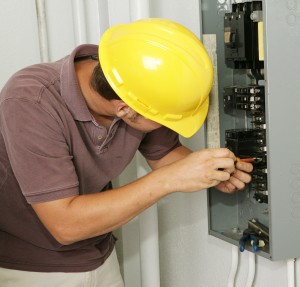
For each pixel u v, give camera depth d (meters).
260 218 1.34
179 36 1.09
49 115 1.11
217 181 1.10
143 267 1.71
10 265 1.33
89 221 1.09
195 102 1.11
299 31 1.13
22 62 1.87
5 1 1.82
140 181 1.12
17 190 1.24
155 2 1.73
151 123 1.17
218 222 1.45
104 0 1.87
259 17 1.18
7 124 1.10
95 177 1.29
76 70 1.22
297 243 1.19
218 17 1.38
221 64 1.38
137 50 1.08
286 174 1.16
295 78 1.14
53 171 1.09
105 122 1.26
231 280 1.49
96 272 1.39
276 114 1.14
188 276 1.81
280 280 1.38
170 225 1.89
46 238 1.29
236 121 1.40
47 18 1.88
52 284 1.33
